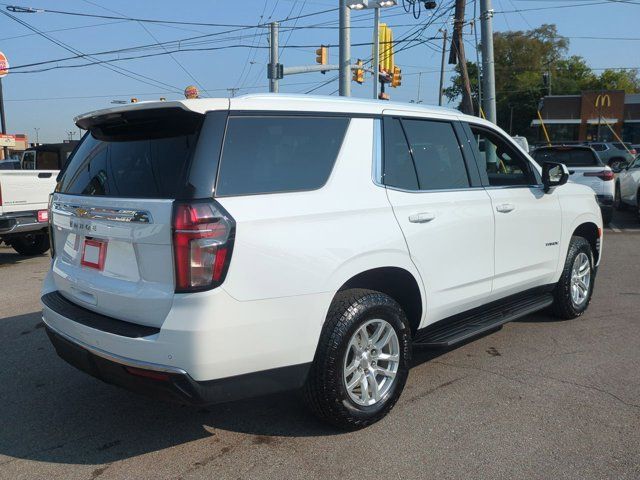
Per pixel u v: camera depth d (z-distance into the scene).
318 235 3.24
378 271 3.62
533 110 66.12
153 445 3.47
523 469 3.14
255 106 3.23
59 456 3.36
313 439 3.50
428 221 3.88
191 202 2.87
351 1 16.66
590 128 43.47
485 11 14.76
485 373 4.48
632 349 4.96
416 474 3.11
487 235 4.40
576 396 4.04
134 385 3.06
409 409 3.87
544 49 70.12
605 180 11.90
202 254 2.85
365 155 3.64
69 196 3.67
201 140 3.01
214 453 3.37
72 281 3.53
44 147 15.65
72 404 4.07
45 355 5.06
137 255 3.06
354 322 3.38
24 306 6.70
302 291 3.15
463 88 18.12
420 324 3.99
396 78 22.03
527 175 5.11
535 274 5.07
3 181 8.67
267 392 3.15
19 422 3.80
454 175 4.29
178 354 2.87
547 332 5.45
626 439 3.44
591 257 5.96
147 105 3.12
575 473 3.10
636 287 7.20
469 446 3.38
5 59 24.83
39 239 10.34
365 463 3.22
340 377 3.37
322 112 3.52
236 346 2.96
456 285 4.16
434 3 16.55
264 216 3.04
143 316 3.01
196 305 2.85
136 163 3.27
